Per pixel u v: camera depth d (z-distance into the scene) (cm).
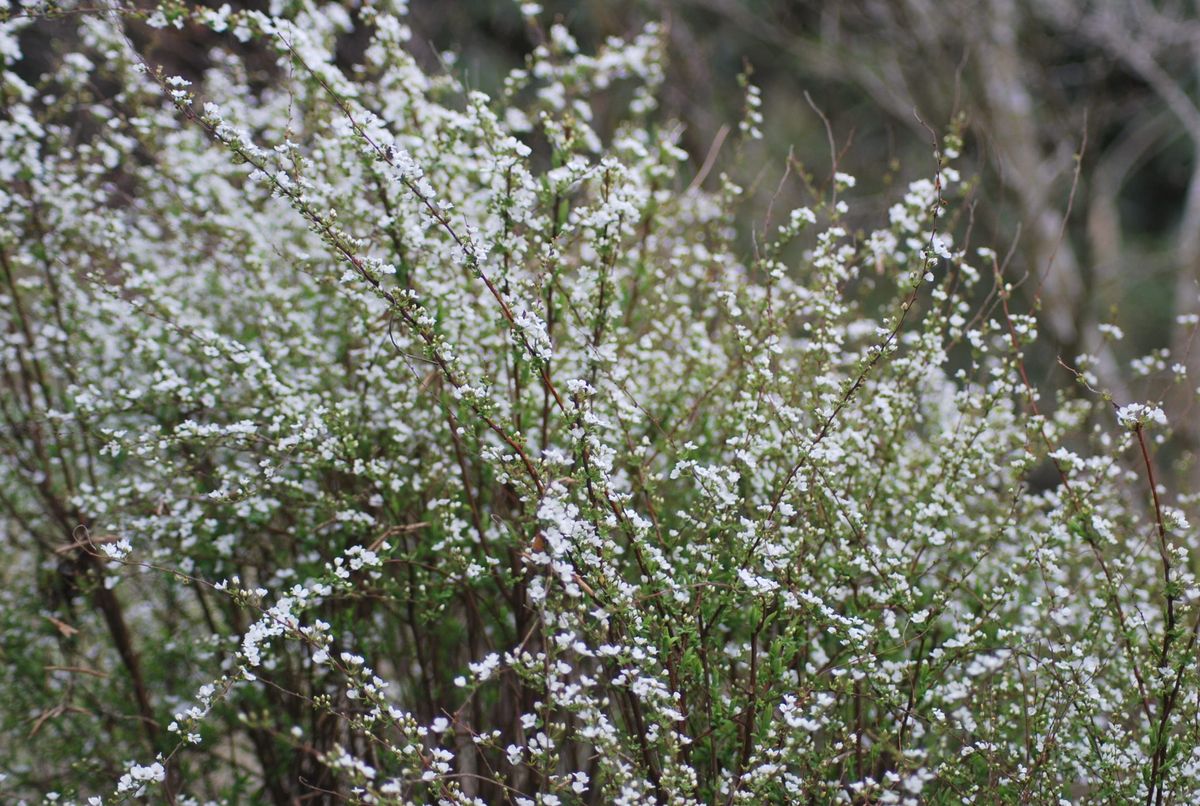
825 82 989
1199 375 602
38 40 589
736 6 930
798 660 309
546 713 270
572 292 331
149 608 436
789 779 272
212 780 405
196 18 334
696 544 304
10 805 389
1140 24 944
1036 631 319
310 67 339
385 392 367
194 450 371
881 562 308
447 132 354
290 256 392
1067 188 930
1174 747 273
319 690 369
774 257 358
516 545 320
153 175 424
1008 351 361
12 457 406
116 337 385
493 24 944
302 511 360
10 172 363
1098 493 343
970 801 283
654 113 778
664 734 258
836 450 286
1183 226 984
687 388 371
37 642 408
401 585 353
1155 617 353
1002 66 880
